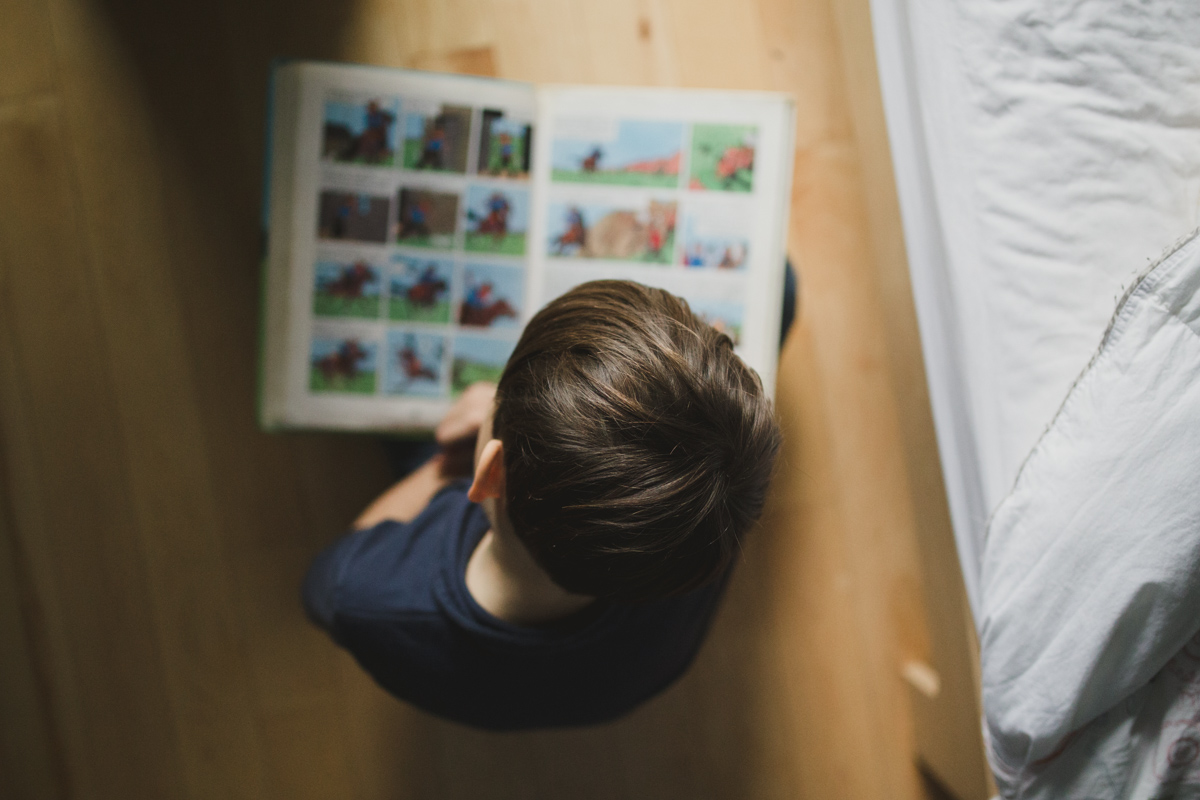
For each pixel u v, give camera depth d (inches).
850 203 36.9
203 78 34.5
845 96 36.5
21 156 33.9
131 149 34.3
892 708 38.0
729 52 36.1
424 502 27.9
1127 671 19.2
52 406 34.8
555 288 27.5
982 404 23.7
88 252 34.5
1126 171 22.0
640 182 26.8
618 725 37.5
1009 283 23.0
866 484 37.7
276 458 35.9
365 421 28.0
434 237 27.1
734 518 15.9
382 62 35.1
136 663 35.7
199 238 34.9
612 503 14.6
